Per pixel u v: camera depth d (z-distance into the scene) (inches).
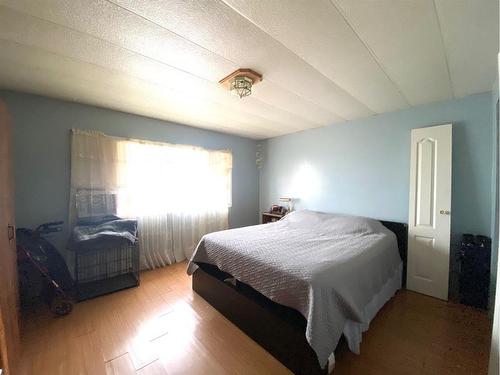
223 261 83.4
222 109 109.8
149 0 43.8
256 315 68.7
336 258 69.8
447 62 66.8
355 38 55.5
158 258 127.3
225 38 55.7
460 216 94.7
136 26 51.5
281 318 61.6
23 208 91.1
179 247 136.9
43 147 94.7
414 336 71.3
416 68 70.2
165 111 113.1
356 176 126.3
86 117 104.3
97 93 90.9
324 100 97.5
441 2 44.4
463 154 93.8
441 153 94.5
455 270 95.7
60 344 66.9
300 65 68.2
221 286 83.2
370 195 121.0
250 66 68.9
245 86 75.8
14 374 56.1
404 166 109.2
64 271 92.9
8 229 60.0
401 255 106.8
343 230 107.3
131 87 85.2
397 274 100.5
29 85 83.5
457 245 95.3
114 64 68.4
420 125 104.0
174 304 89.4
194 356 63.2
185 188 138.3
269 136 171.2
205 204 148.7
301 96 93.1
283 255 73.3
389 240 96.4
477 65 68.5
